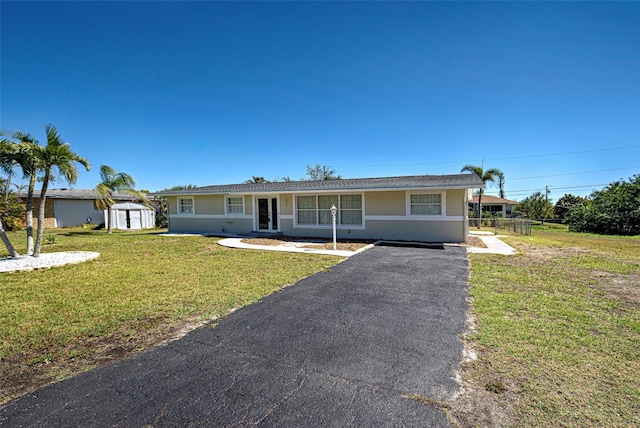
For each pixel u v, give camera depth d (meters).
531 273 6.73
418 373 2.72
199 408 2.24
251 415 2.16
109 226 18.52
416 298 5.00
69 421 2.11
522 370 2.75
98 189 17.16
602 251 10.15
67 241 13.62
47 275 6.77
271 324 3.92
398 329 3.73
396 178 15.43
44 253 9.41
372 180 15.29
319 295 5.20
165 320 4.07
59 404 2.31
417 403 2.28
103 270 7.29
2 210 18.31
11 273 6.93
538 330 3.64
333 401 2.31
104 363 2.96
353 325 3.87
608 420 2.07
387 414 2.15
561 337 3.44
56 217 22.81
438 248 10.69
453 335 3.54
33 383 2.62
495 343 3.29
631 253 9.69
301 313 4.32
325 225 14.11
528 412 2.16
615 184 22.61
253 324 3.92
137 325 3.91
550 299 4.86
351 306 4.62
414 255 9.23
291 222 14.84
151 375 2.72
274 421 2.09
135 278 6.46
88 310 4.47
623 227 19.39
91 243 12.80
